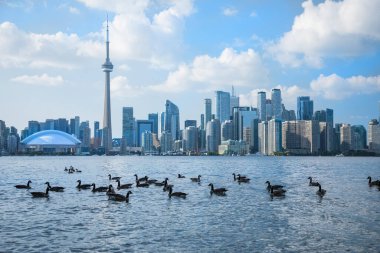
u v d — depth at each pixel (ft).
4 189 288.92
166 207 200.13
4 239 135.64
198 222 162.50
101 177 418.31
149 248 125.39
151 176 440.86
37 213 183.83
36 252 120.78
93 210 191.62
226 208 196.34
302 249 123.85
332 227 152.46
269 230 148.05
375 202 214.28
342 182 343.87
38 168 649.20
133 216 175.94
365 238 136.05
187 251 122.42
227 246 127.34
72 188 290.15
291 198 232.12
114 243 130.82
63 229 150.30
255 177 414.21
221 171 550.77
